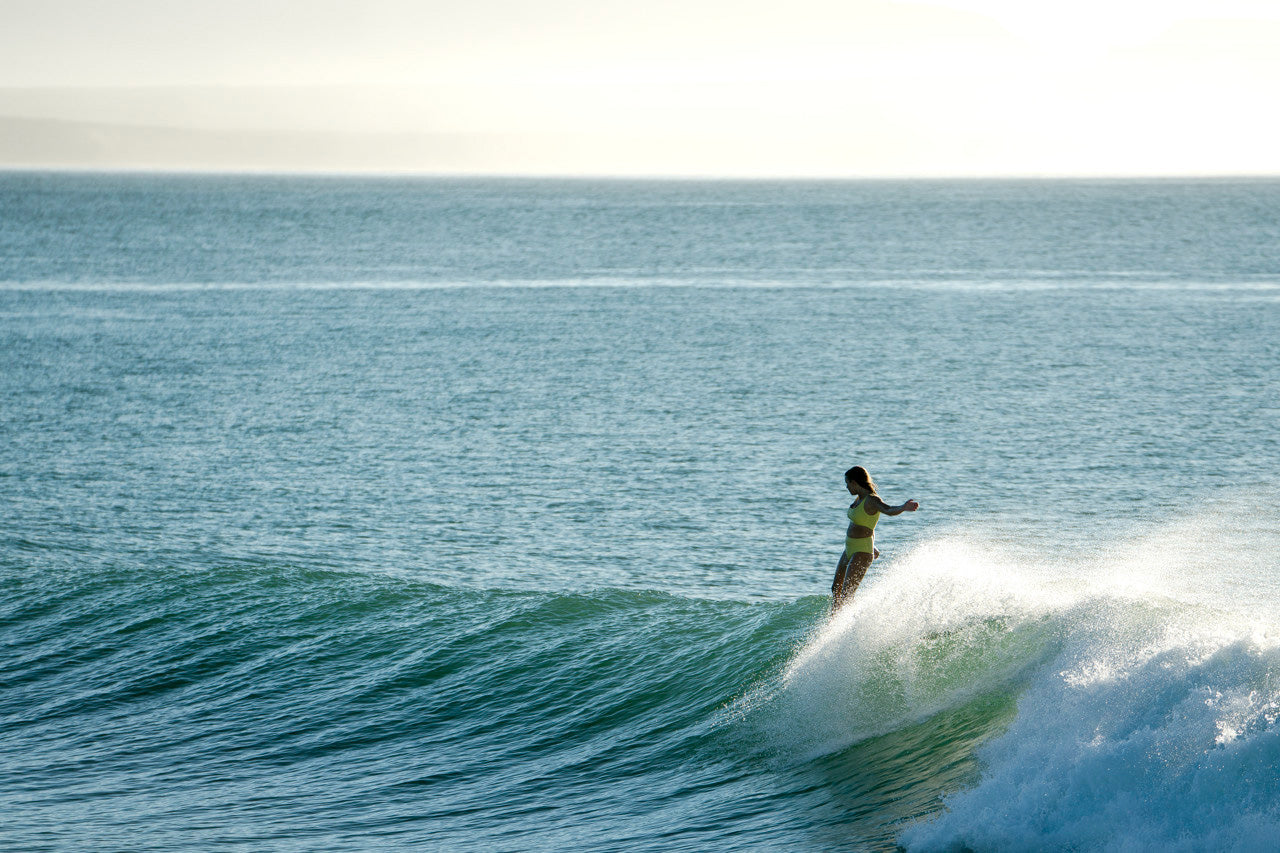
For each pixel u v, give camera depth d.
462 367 185.00
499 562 89.06
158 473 117.00
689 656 49.78
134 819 39.16
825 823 35.16
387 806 40.06
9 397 155.62
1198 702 31.62
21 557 88.06
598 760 43.22
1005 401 156.25
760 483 113.88
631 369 183.50
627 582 84.38
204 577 66.06
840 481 114.94
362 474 117.19
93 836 37.62
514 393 162.88
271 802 40.66
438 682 51.22
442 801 40.38
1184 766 29.61
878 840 33.09
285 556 90.00
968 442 131.88
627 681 48.88
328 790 41.72
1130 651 37.00
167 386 165.75
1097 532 97.88
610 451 127.75
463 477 116.06
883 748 38.88
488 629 55.75
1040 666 39.03
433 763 44.00
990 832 31.25
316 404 154.38
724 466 120.56
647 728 45.16
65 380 168.88
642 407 153.12
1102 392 162.88
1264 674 31.67
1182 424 141.25
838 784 37.81
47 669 55.25
